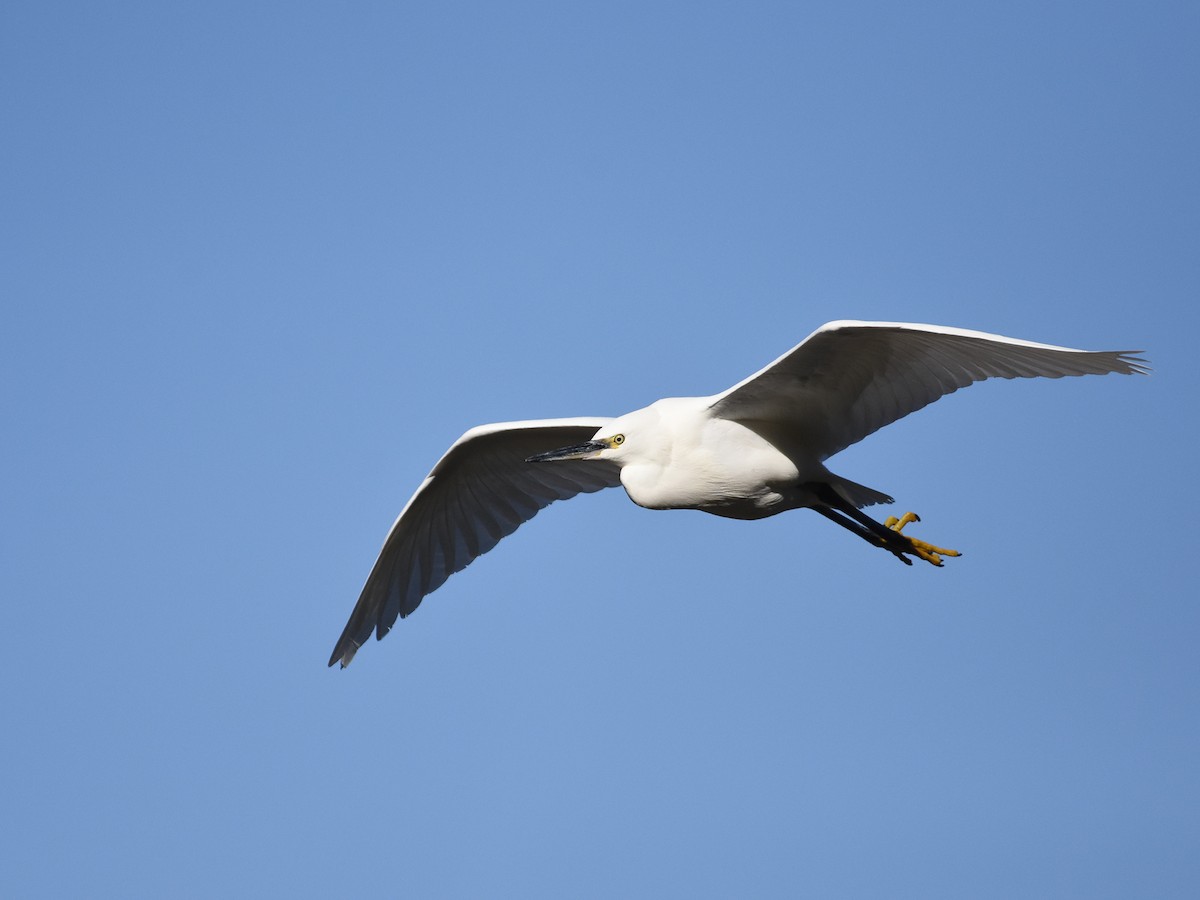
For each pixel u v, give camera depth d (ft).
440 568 50.67
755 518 44.01
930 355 38.40
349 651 49.85
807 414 41.52
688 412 43.06
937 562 42.24
